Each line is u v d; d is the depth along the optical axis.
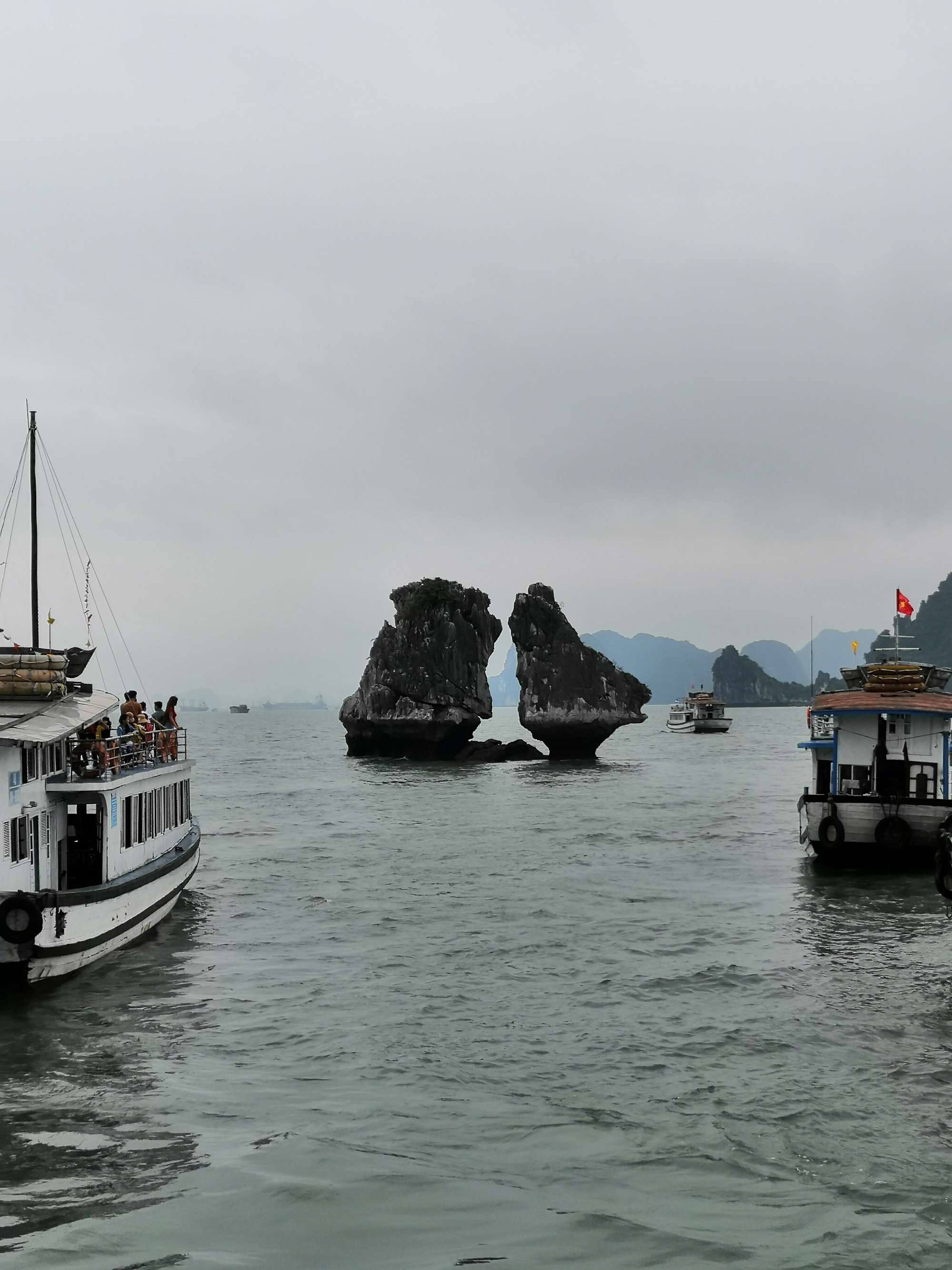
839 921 29.38
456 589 112.56
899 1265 11.88
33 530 29.27
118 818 25.98
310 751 138.25
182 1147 14.92
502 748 109.19
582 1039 19.50
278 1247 12.18
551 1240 12.39
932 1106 16.25
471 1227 12.70
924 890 34.09
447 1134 15.42
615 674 108.75
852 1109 16.19
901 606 43.81
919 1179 13.94
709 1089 17.08
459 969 24.39
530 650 108.81
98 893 23.61
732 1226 12.77
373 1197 13.42
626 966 24.58
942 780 38.88
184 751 34.16
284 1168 14.22
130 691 30.55
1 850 22.03
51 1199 13.34
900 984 22.98
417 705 107.69
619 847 44.06
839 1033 19.69
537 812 58.12
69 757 26.28
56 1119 15.91
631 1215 13.01
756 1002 21.73
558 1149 14.91
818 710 40.19
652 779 83.38
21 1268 11.64
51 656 25.25
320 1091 17.05
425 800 66.25
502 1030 20.05
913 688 40.75
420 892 33.72
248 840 46.81
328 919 29.77
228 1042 19.42
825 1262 11.92
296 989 22.77
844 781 39.97
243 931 28.25
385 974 23.95
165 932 28.22
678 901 32.09
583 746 107.50
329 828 51.56
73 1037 19.72
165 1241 12.28
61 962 22.70
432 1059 18.50
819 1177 14.04
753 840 46.12
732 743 150.12
